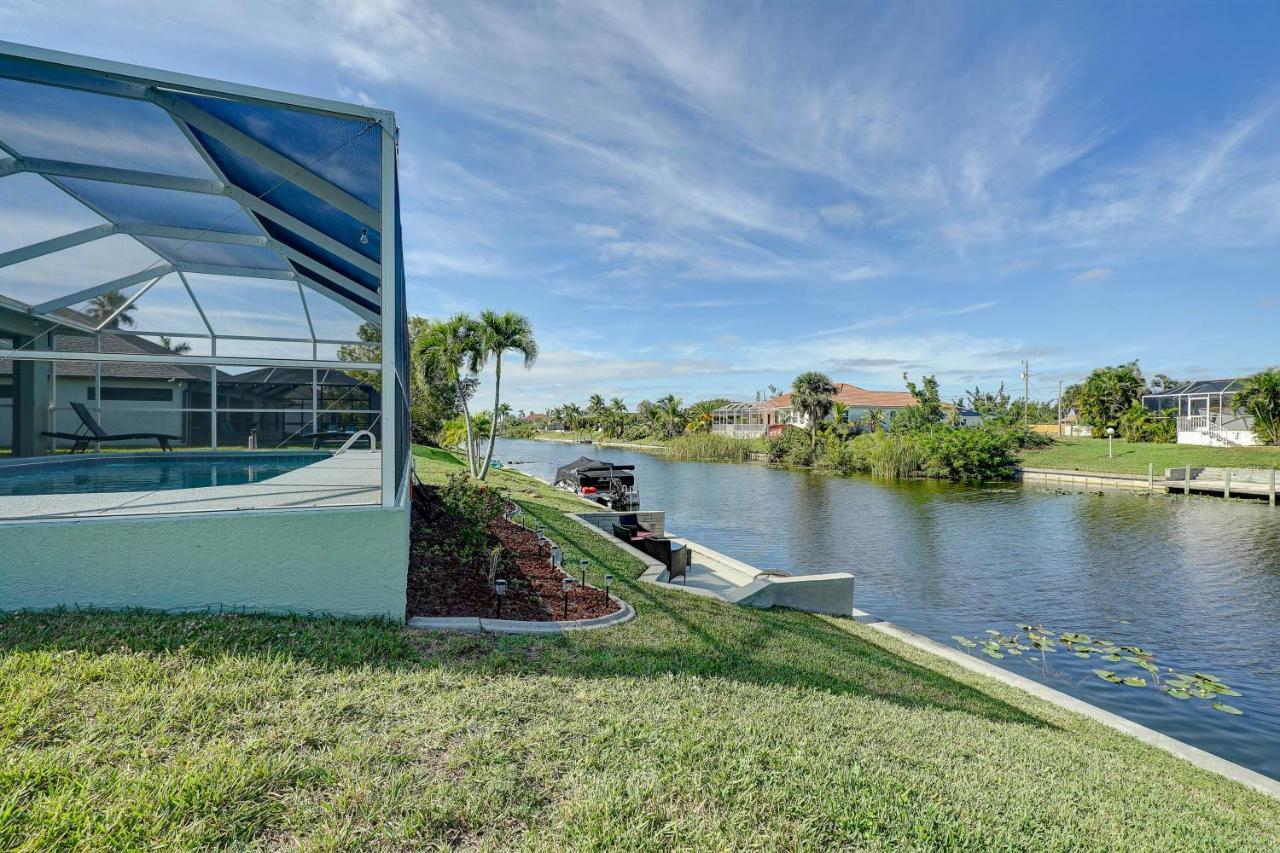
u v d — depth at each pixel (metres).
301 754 2.61
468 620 4.89
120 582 3.90
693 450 58.78
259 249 7.31
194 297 8.55
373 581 4.38
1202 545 18.39
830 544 18.50
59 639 3.35
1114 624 11.59
